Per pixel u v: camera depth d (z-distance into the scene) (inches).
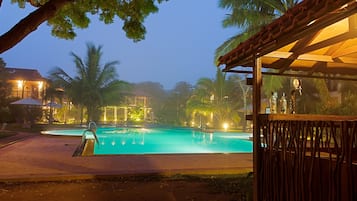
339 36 170.9
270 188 175.0
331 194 130.7
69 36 260.8
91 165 323.3
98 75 1375.5
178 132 972.6
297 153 151.9
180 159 372.8
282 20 142.3
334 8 112.7
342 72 269.4
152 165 327.0
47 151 437.7
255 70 189.8
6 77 1251.8
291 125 158.1
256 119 189.2
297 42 194.2
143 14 256.4
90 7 253.1
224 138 772.0
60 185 252.7
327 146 145.2
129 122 1619.1
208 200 214.7
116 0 252.5
